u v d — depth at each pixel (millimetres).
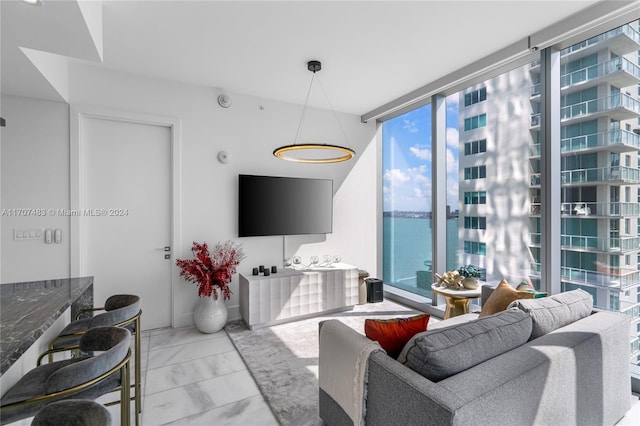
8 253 2883
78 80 3094
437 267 3811
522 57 2834
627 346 1922
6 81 2604
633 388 2230
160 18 2377
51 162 3008
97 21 2115
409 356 1364
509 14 2354
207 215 3674
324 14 2348
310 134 4340
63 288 2008
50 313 1526
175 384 2375
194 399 2189
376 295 4418
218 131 3734
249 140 3916
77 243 3090
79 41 2012
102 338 1534
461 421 1075
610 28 2340
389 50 2877
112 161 3297
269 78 3461
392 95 3971
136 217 3400
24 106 2916
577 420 1580
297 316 3693
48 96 2914
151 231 3467
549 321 1773
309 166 4336
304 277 3729
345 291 3998
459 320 2570
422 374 1320
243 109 3883
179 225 3523
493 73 3154
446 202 3830
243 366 2656
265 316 3486
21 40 1989
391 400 1338
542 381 1388
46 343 1877
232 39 2682
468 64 3160
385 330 1627
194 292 3617
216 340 3182
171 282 3539
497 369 1315
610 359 1786
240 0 2182
